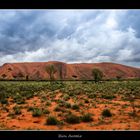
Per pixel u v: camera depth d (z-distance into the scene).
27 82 58.50
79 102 21.83
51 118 12.03
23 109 18.38
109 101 22.55
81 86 48.59
